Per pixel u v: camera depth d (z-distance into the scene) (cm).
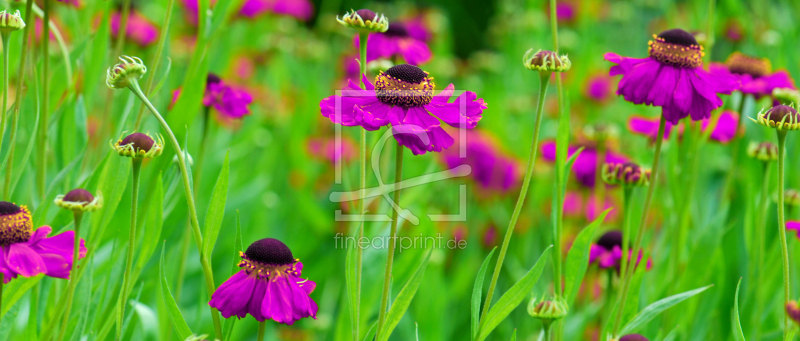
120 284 75
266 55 154
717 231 79
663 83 68
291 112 145
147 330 70
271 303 62
